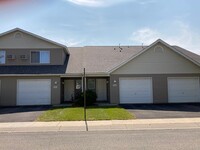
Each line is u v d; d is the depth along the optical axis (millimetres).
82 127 12391
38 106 22016
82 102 21359
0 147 8305
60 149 7914
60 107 20391
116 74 23641
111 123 13227
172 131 10945
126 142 8727
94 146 8211
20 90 23297
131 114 15984
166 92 23703
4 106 22625
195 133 10320
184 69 23938
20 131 11664
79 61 26156
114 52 28312
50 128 12281
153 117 14984
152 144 8328
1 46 24578
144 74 23719
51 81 23484
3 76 23172
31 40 24812
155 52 23922
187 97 23844
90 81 26078
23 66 24406
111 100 23391
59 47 24969
